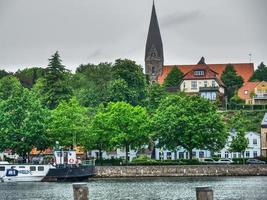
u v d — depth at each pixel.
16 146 198.88
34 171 180.50
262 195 123.75
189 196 122.25
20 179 180.12
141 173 198.00
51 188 151.00
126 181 176.12
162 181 174.00
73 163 187.62
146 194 127.94
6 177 180.12
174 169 199.12
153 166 198.62
